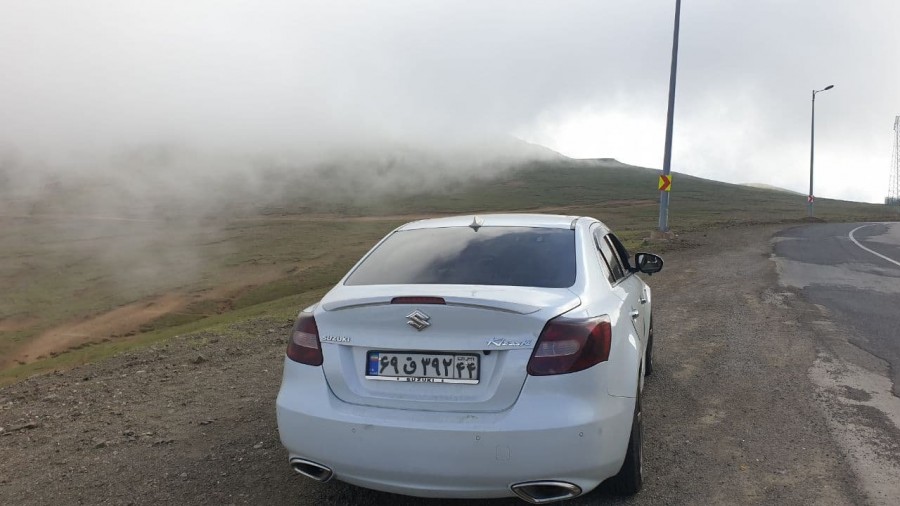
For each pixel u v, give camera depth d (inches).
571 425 109.1
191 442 179.9
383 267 144.3
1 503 145.9
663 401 203.0
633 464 131.6
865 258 694.5
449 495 113.3
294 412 122.6
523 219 166.1
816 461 152.3
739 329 321.1
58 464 169.0
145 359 304.2
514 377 111.2
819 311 368.2
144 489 149.1
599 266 149.3
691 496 136.1
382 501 137.9
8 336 2923.2
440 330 115.1
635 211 5482.3
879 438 166.6
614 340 123.6
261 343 325.4
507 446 108.4
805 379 225.1
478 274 134.5
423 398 115.4
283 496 142.1
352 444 115.9
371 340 119.1
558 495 112.5
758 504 131.7
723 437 170.4
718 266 644.7
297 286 3506.4
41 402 237.5
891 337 295.1
